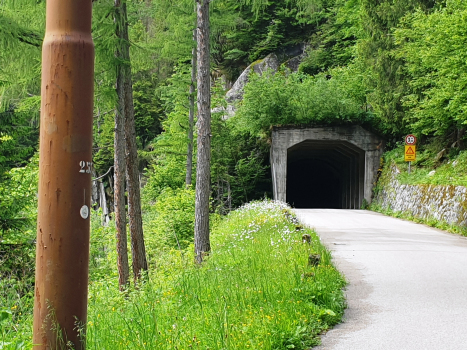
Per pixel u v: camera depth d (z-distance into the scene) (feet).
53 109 10.81
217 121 117.60
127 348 16.40
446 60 62.13
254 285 23.97
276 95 112.57
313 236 42.01
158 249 77.00
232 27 72.13
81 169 10.93
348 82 114.42
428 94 71.46
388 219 75.15
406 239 49.11
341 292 25.07
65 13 10.94
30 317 23.98
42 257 10.86
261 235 45.47
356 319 21.16
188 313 20.65
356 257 37.55
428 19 67.51
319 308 21.42
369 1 94.94
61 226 10.78
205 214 47.44
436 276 30.42
